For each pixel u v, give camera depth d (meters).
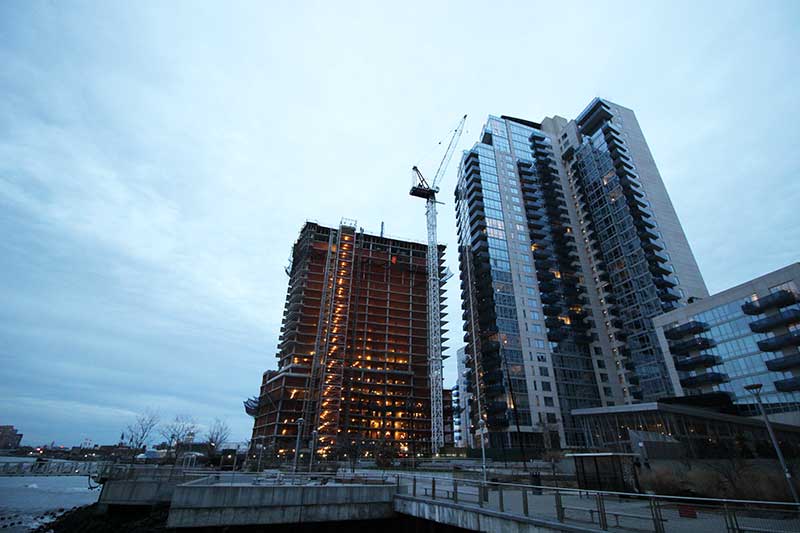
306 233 158.50
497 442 88.38
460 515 19.92
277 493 25.75
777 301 64.69
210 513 24.44
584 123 138.00
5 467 108.19
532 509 18.14
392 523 27.89
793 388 60.69
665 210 116.25
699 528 13.31
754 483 25.98
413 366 143.00
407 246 169.25
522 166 129.88
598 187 122.81
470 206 119.62
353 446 97.25
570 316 108.00
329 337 137.00
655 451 30.81
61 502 64.31
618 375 103.50
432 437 127.50
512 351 97.19
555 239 119.75
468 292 114.88
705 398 66.88
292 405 124.38
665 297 98.25
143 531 28.78
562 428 89.44
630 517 14.28
